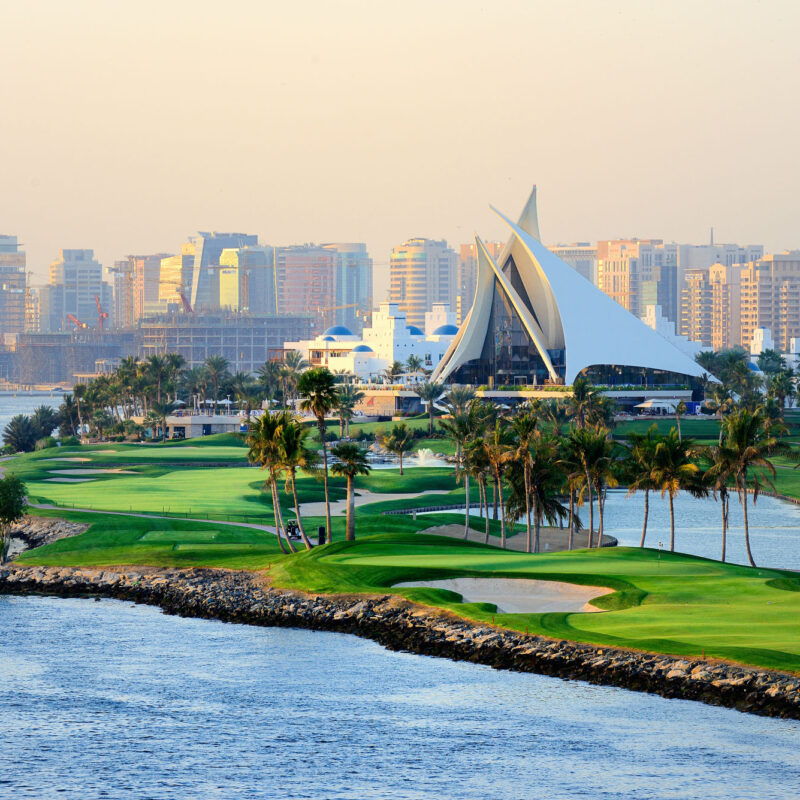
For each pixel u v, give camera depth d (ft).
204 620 448.65
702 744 307.99
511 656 372.58
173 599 477.77
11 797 296.92
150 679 380.78
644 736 314.55
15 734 336.90
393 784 299.17
